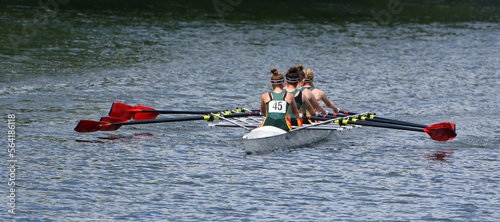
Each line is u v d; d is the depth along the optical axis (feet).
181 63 276.21
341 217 104.17
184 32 366.63
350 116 156.76
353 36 375.45
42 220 100.89
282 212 105.91
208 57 293.23
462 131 169.48
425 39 371.76
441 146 152.46
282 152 142.31
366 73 264.11
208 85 232.53
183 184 119.14
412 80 250.57
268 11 474.08
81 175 123.24
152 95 212.23
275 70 141.18
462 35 391.86
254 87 232.12
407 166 133.90
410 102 210.18
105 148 143.95
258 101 209.26
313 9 496.64
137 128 166.20
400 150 147.84
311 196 113.70
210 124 152.76
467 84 244.42
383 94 222.48
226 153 141.18
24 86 217.97
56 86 221.05
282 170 128.57
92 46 309.83
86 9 433.89
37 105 189.26
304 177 124.36
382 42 356.18
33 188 115.03
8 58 268.21
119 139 152.97
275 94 142.00
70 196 111.55
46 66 257.55
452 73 268.62
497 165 136.05
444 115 190.90
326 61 291.79
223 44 331.57
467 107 203.62
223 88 228.22
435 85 240.94
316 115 153.17
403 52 323.57
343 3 538.47
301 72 155.74
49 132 157.28
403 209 108.17
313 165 132.67
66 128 162.61
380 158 139.95
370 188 118.62
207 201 110.32
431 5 552.82
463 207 109.50
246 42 340.59
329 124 154.71
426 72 269.64
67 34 340.18
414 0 578.66
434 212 106.93
